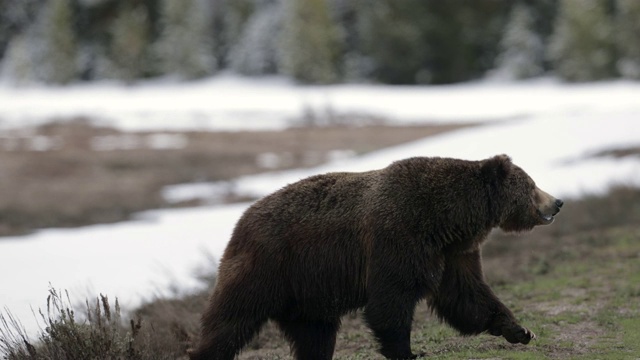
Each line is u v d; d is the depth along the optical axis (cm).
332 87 7494
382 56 8006
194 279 1215
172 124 4672
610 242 1304
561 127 2508
